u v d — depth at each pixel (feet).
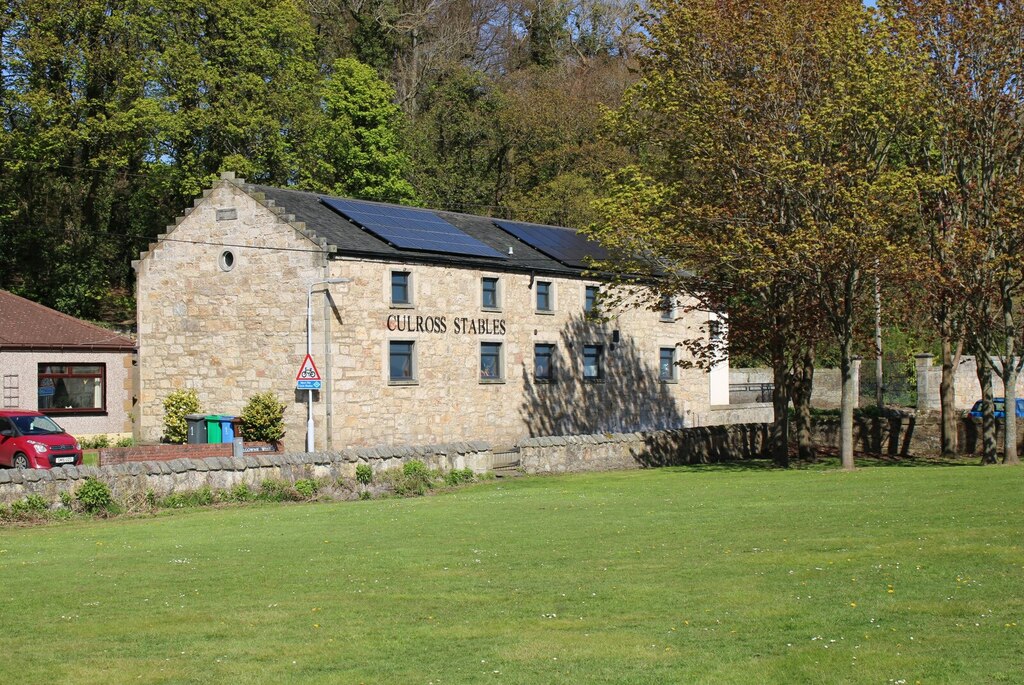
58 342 134.62
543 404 151.02
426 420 134.31
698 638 38.24
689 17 113.80
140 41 175.01
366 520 73.82
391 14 241.76
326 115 194.70
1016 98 112.68
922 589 44.37
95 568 55.31
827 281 110.52
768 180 108.37
